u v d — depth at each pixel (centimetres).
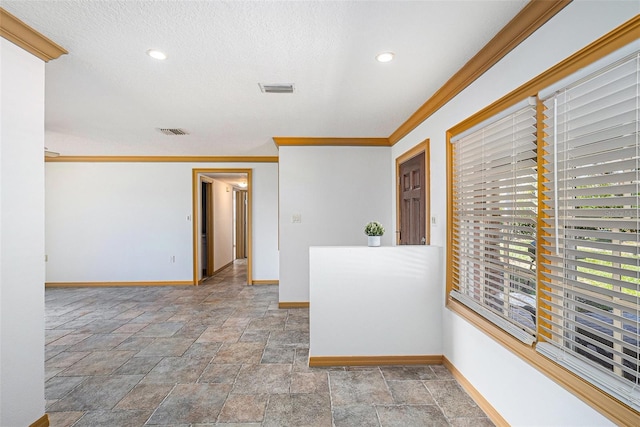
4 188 161
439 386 229
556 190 141
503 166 186
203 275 662
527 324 174
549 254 148
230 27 166
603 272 122
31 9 151
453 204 246
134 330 349
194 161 561
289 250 429
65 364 268
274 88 251
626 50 107
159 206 563
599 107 122
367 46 187
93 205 558
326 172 429
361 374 248
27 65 172
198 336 331
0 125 158
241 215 941
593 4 122
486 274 209
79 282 557
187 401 214
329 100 278
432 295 263
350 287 260
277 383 236
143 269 563
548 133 147
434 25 165
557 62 140
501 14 156
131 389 229
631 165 110
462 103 227
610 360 118
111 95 263
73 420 194
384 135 409
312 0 145
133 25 164
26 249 172
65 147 482
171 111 307
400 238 392
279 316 396
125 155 551
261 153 532
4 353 161
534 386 156
